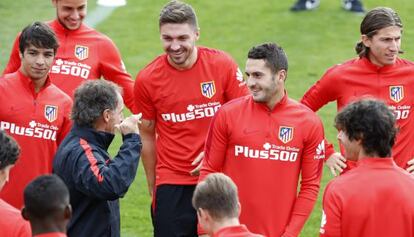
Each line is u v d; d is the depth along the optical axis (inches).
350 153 589.0
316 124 697.0
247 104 697.6
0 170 552.1
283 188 693.9
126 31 1568.7
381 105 578.6
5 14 1593.3
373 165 579.2
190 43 749.3
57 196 509.7
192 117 777.6
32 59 727.7
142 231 947.3
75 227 639.1
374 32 746.2
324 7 1651.1
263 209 693.3
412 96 768.3
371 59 765.3
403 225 574.9
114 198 633.0
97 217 640.4
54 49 736.3
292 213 697.0
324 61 1451.8
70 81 829.2
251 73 679.7
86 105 636.7
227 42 1520.7
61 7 827.4
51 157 749.9
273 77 677.9
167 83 772.6
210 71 774.5
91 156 630.5
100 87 641.6
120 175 629.3
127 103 848.3
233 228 530.6
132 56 1464.1
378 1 1676.9
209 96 775.1
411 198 574.9
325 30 1563.7
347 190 577.0
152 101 781.9
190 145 781.9
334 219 576.7
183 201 792.3
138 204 1019.3
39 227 510.3
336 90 775.1
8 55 1424.7
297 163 697.0
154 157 802.8
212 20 1610.5
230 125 692.7
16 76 743.1
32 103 740.0
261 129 690.2
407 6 1653.5
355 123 575.2
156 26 1590.8
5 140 553.9
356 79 767.1
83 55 836.0
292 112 694.5
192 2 1692.9
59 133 754.2
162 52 1483.8
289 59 1459.2
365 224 574.6
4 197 743.1
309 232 951.0
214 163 699.4
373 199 572.7
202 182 541.0
